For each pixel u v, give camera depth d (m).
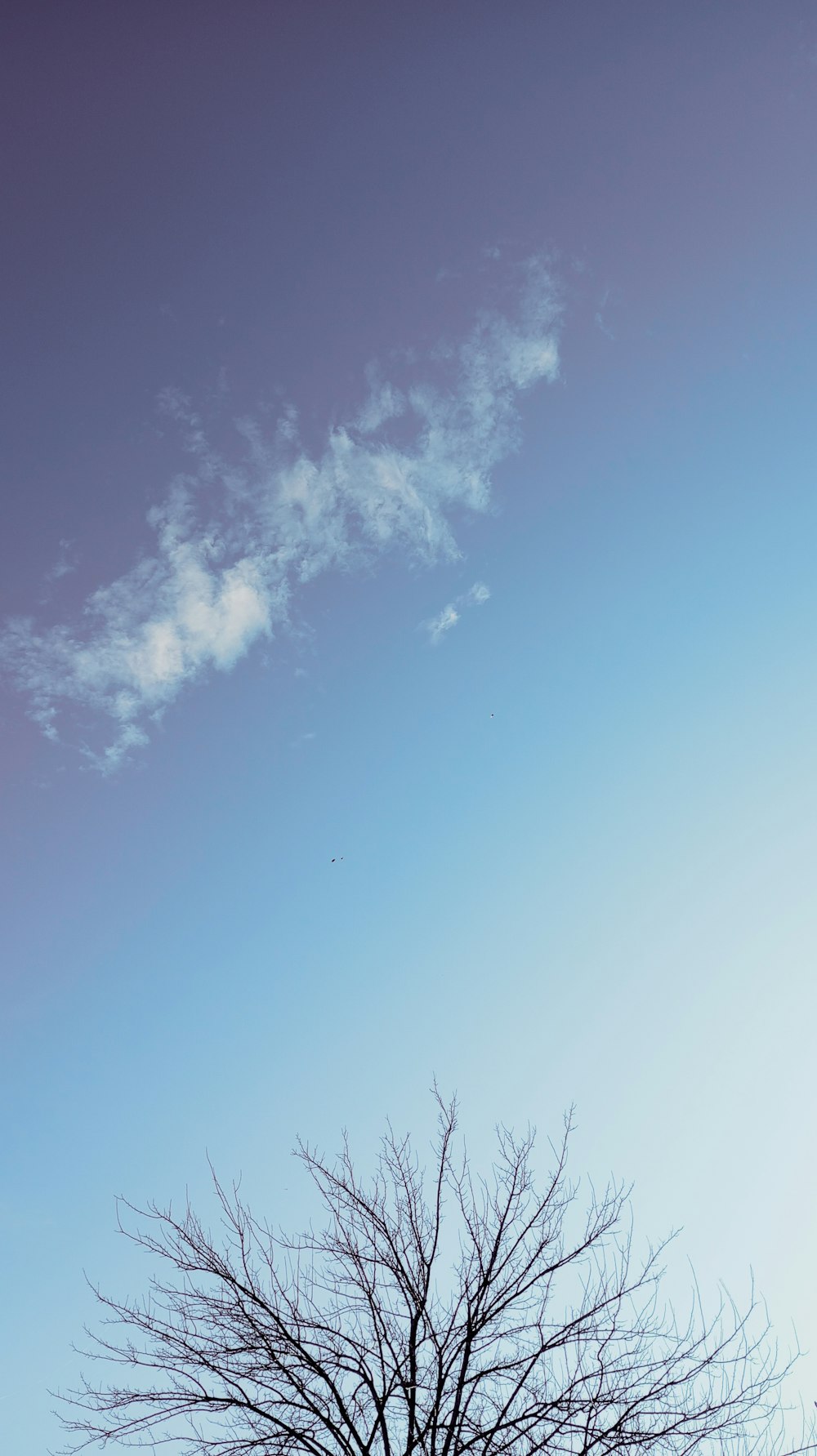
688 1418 10.15
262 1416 10.64
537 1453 10.03
